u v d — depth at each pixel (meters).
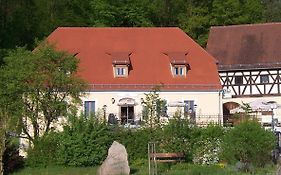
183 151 38.41
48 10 76.81
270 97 64.50
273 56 65.12
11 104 39.00
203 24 78.00
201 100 53.38
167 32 58.66
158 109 41.75
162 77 54.16
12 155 36.81
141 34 58.44
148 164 35.75
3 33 70.62
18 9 73.25
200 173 32.84
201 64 55.59
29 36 72.69
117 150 33.78
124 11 72.88
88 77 53.41
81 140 38.22
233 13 77.88
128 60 54.47
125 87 53.06
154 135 39.19
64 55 41.28
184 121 39.59
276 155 38.88
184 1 80.88
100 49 56.47
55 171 36.03
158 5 78.88
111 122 46.44
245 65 65.38
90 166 38.09
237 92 65.38
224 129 39.62
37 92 39.59
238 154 36.22
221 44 67.69
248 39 67.12
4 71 40.12
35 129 39.81
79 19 75.69
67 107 40.50
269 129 38.38
